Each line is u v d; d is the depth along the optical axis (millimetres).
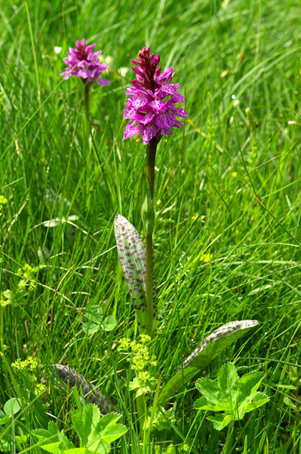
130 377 765
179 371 747
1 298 771
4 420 718
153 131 746
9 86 1110
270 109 1284
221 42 1590
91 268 846
